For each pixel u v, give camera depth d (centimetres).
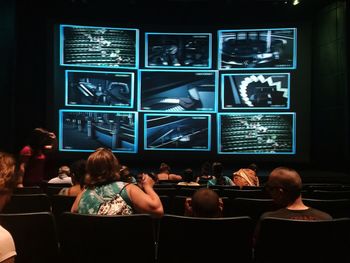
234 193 440
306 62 1070
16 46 1003
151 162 1138
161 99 1094
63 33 1066
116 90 1084
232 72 1089
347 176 933
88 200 240
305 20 1068
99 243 208
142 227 206
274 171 246
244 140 1082
